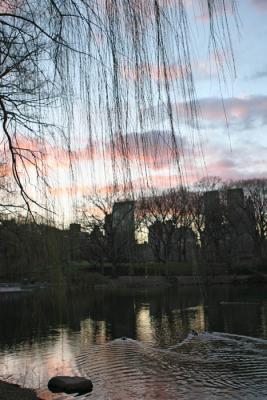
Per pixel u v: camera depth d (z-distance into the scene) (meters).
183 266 51.16
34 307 39.72
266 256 69.31
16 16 4.82
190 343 27.44
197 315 39.16
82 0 4.21
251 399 16.06
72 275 11.03
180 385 18.16
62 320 37.41
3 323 36.09
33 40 5.25
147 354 24.33
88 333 31.75
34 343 28.23
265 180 71.88
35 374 20.39
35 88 5.92
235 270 67.94
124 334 31.19
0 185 9.05
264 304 44.28
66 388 17.33
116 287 47.03
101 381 18.98
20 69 5.69
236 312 39.72
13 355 24.73
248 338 28.42
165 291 50.91
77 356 24.09
